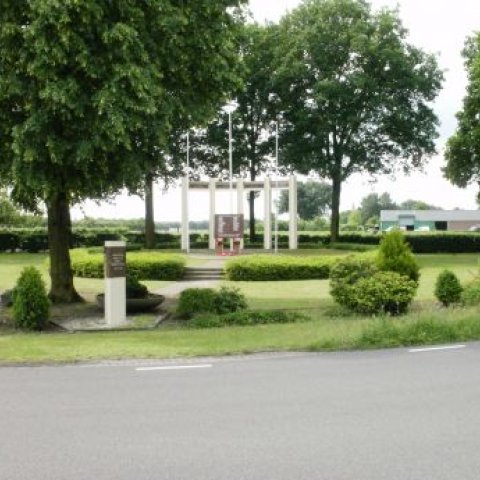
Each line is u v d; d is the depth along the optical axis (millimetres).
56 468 5164
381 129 45906
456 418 6551
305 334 11805
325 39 44469
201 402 7270
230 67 17422
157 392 7785
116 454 5488
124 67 13875
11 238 47938
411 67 44250
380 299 15547
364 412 6797
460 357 10055
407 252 17812
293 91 46344
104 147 14242
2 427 6332
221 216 38188
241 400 7344
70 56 13922
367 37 43188
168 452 5531
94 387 8102
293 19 47031
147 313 16688
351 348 10977
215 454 5473
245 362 9781
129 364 9703
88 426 6340
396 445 5680
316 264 27094
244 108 48656
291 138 47156
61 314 16797
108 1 14211
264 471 5059
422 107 45594
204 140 49531
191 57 16375
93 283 25859
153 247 47000
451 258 42406
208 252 40406
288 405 7105
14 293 14688
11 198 17656
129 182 16328
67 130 14414
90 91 14273
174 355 10312
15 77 14062
